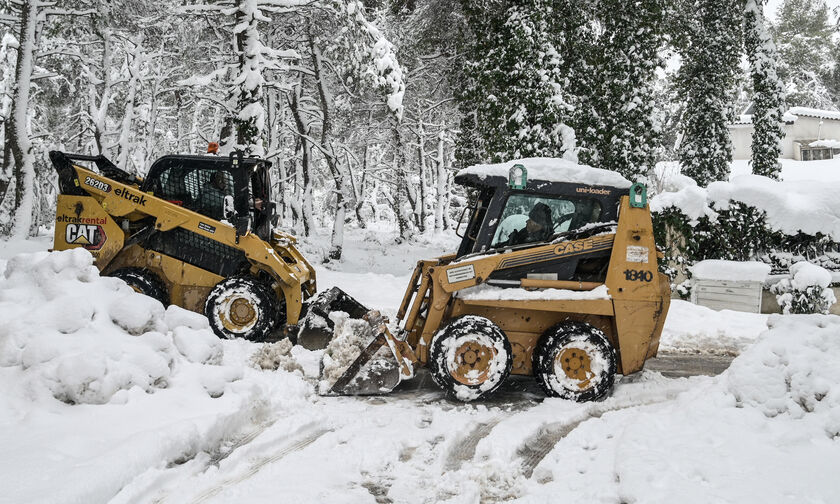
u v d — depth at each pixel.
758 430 4.28
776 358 4.81
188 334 5.45
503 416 5.25
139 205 7.38
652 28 15.55
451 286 5.66
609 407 5.51
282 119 23.78
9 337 4.61
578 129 16.58
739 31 19.44
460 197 37.62
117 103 26.19
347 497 3.60
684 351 7.95
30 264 5.38
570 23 15.92
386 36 16.83
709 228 10.87
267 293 7.11
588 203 6.02
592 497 3.54
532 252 5.77
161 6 16.20
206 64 19.67
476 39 15.61
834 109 42.00
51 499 3.04
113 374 4.45
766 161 18.56
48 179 24.56
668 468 3.77
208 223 7.39
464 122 18.56
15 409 4.16
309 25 15.92
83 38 20.77
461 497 3.66
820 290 9.24
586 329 5.59
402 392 5.90
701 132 20.06
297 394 5.45
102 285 5.40
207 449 4.24
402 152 26.64
